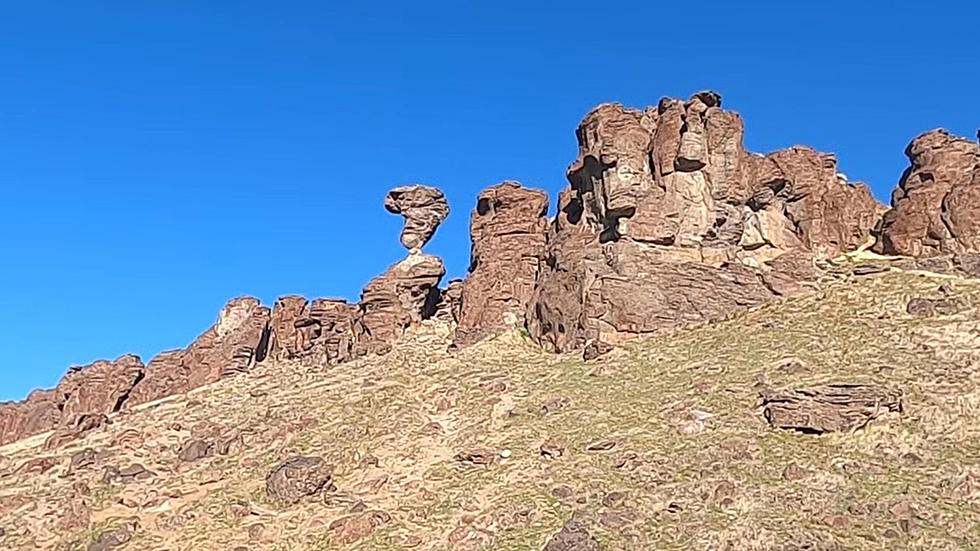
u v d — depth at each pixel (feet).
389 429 209.46
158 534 175.11
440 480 179.52
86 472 211.82
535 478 169.48
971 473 151.12
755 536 137.69
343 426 215.31
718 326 229.86
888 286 234.99
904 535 136.77
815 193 274.77
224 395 269.03
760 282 244.83
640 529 144.66
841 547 134.10
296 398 246.88
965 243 249.34
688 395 192.03
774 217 267.18
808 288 243.19
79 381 302.04
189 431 236.02
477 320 280.10
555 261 268.00
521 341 262.26
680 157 256.52
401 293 302.66
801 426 171.83
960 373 184.03
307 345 304.91
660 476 161.17
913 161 278.67
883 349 199.41
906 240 261.65
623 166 257.55
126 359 305.94
